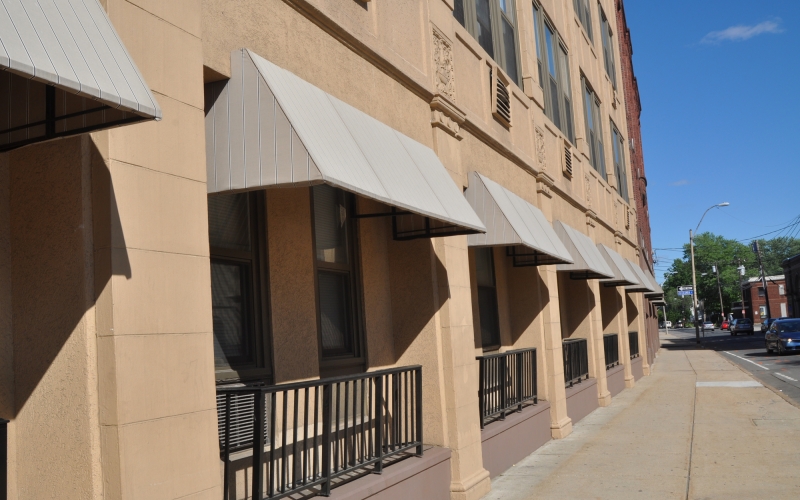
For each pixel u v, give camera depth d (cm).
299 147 500
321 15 642
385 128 717
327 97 616
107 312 397
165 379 423
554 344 1283
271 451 509
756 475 886
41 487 403
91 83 329
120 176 409
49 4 337
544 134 1410
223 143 523
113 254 400
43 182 415
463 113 949
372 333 794
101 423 395
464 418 837
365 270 795
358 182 546
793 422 1295
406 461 722
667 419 1433
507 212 970
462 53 1006
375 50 732
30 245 416
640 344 2669
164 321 427
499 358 1080
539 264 1228
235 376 579
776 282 10856
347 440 614
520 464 1052
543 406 1212
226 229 595
